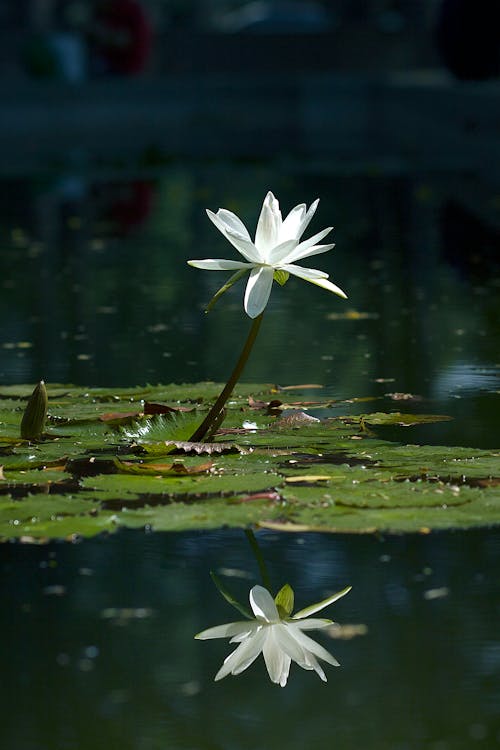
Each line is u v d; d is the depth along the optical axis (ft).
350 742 9.67
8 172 87.86
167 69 190.60
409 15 190.39
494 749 9.52
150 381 23.94
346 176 80.79
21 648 11.47
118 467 16.19
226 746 9.61
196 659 11.20
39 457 17.10
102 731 9.87
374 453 17.17
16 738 9.77
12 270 42.47
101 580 13.21
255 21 200.03
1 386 22.80
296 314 33.06
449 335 28.94
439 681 10.68
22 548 14.39
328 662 11.12
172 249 48.52
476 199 65.10
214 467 16.39
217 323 31.60
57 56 148.87
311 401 21.24
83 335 29.78
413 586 12.89
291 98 149.69
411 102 121.80
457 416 20.16
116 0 160.45
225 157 99.40
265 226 16.43
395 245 48.60
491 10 108.47
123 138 124.06
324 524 13.89
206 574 13.35
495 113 83.10
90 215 61.57
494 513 14.23
